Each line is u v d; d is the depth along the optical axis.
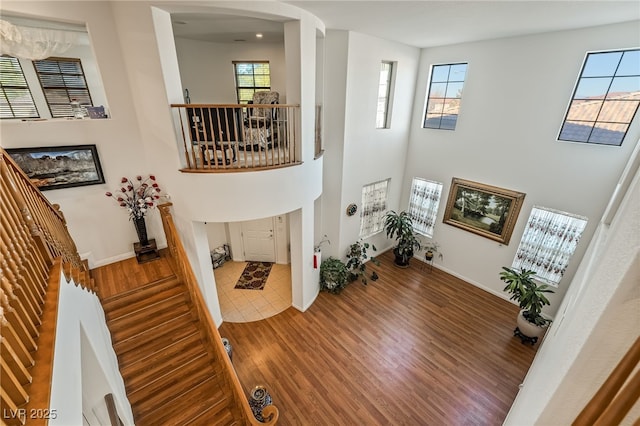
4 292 1.39
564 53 4.66
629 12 3.60
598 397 0.69
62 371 1.52
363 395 4.14
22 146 3.78
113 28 3.93
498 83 5.50
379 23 4.47
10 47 3.71
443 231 7.10
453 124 6.41
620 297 0.75
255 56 6.49
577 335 1.16
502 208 5.92
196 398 3.54
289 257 7.27
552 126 5.01
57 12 3.58
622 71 4.24
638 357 0.63
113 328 3.87
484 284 6.55
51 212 3.16
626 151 4.35
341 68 5.16
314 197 5.12
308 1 3.50
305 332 5.23
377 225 7.62
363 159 6.28
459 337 5.21
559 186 5.10
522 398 2.49
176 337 3.97
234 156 4.91
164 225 4.61
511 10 3.71
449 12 3.86
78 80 5.90
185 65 6.06
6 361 1.20
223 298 6.07
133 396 3.44
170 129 3.82
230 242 7.25
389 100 6.44
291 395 4.11
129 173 4.61
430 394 4.18
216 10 3.43
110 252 4.82
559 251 5.28
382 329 5.34
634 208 1.06
